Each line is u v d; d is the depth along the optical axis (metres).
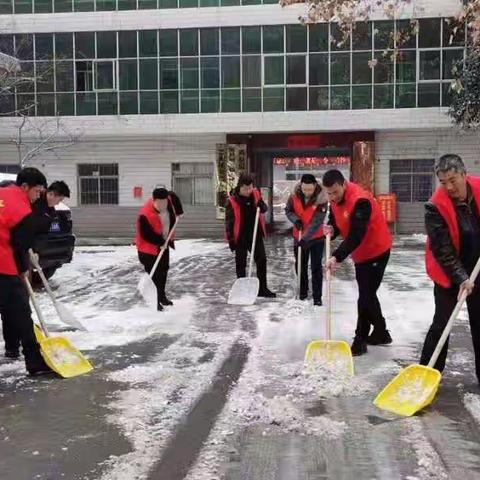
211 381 4.83
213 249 16.53
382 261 5.57
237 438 3.75
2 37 21.48
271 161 24.50
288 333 6.41
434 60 19.91
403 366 5.17
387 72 20.12
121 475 3.28
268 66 20.70
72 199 22.09
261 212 8.42
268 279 10.54
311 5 11.89
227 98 20.95
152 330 6.66
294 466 3.38
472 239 4.30
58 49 21.44
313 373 4.83
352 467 3.36
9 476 3.31
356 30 20.02
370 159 20.84
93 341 6.21
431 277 4.50
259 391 4.57
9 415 4.20
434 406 4.24
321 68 20.47
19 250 5.02
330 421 3.97
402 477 3.24
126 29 21.16
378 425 3.93
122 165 21.94
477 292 4.38
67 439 3.78
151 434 3.82
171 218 8.02
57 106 21.48
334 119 20.41
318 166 32.41
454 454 3.51
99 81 21.34
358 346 5.52
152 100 21.27
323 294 8.79
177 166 21.89
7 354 5.62
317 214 7.80
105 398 4.50
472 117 17.62
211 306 8.02
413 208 20.86
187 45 21.03
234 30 20.81
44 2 21.38
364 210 5.27
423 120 19.98
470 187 4.30
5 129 21.28
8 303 5.00
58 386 4.79
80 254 15.75
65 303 8.36
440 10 19.64
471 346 5.79
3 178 8.86
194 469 3.34
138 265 13.06
